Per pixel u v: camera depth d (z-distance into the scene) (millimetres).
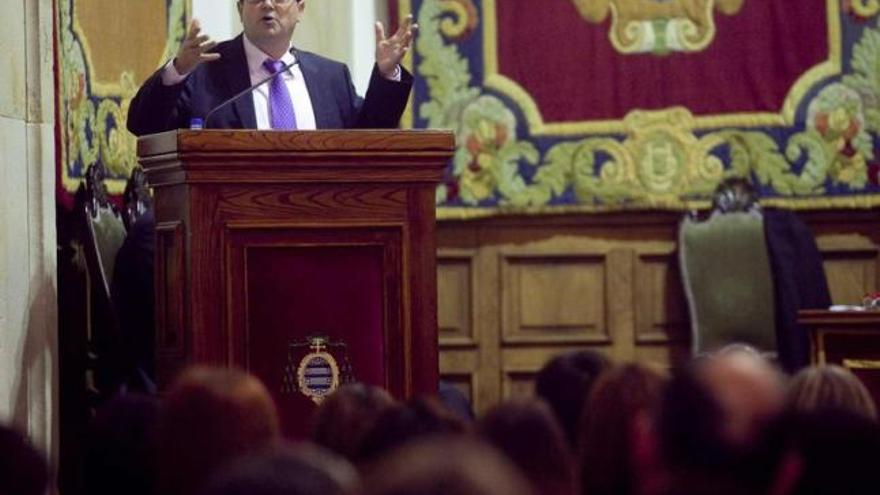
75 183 14961
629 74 20234
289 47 12820
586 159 20234
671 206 20141
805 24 20094
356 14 20078
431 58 20250
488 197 20250
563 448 5688
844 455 5570
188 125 12539
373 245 10609
